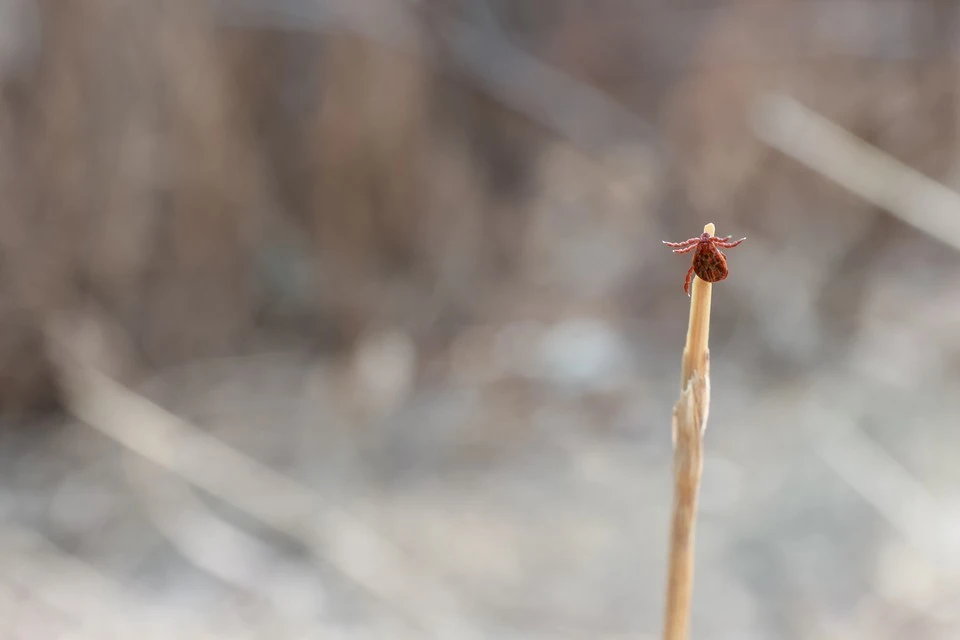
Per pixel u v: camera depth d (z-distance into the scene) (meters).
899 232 0.94
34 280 0.69
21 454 0.64
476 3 1.26
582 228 1.16
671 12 1.28
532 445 0.70
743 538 0.54
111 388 0.69
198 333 0.83
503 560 0.54
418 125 1.04
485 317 0.96
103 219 0.75
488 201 1.17
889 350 0.78
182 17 0.82
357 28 0.96
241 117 0.89
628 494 0.62
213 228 0.85
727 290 0.94
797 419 0.68
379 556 0.54
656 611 0.49
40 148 0.70
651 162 1.17
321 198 0.96
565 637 0.46
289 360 0.84
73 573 0.50
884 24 1.05
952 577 0.47
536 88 1.24
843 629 0.45
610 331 0.92
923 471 0.57
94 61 0.74
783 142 0.87
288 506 0.59
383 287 0.97
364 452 0.69
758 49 1.13
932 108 1.01
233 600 0.49
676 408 0.34
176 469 0.61
